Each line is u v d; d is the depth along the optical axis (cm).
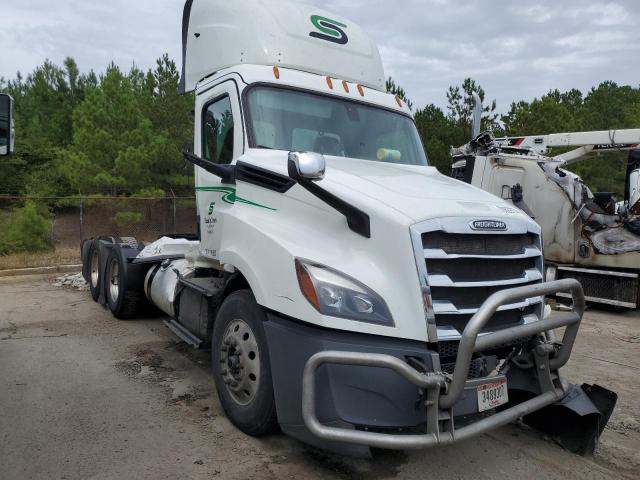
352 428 323
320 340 331
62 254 1444
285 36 512
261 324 382
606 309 1009
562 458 397
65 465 363
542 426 430
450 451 402
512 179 1070
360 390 324
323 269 342
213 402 474
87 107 2419
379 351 324
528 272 380
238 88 472
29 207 1573
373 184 388
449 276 342
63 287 1064
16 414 443
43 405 462
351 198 361
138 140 2308
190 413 450
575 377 577
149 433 411
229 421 433
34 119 3372
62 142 3544
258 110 466
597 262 972
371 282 337
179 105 2364
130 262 757
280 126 470
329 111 500
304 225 382
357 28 589
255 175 423
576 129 2734
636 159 1254
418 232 332
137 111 2430
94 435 407
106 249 840
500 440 423
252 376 394
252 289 381
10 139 485
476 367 353
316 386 327
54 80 3906
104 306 866
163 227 2025
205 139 524
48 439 400
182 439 402
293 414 348
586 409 394
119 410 454
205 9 546
